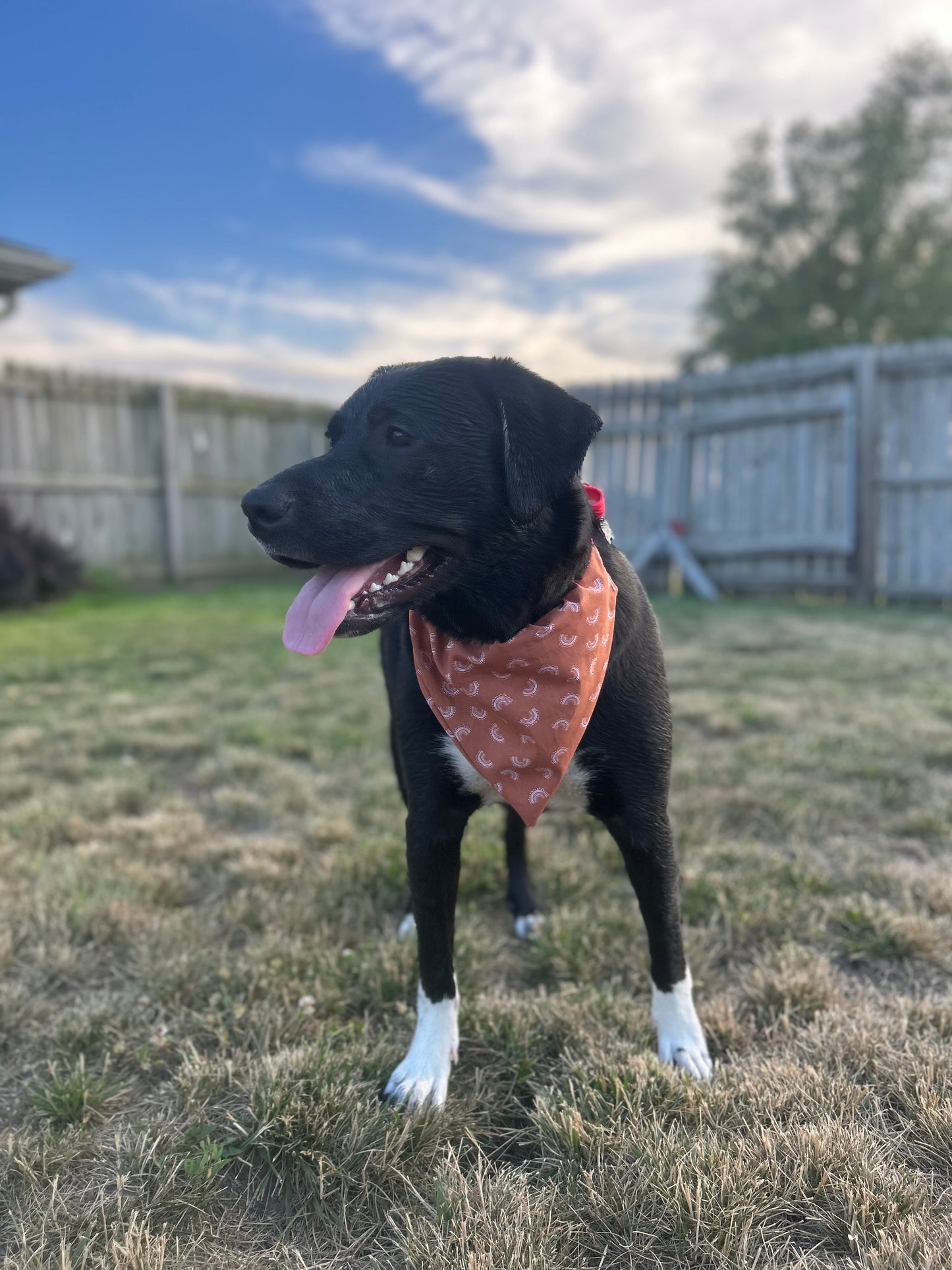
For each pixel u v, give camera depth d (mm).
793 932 2301
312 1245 1380
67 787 3551
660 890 1807
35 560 9055
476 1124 1627
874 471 8422
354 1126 1555
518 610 1783
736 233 30047
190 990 2061
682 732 4254
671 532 9719
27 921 2377
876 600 8695
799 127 28859
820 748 3834
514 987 2162
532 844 2934
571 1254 1333
